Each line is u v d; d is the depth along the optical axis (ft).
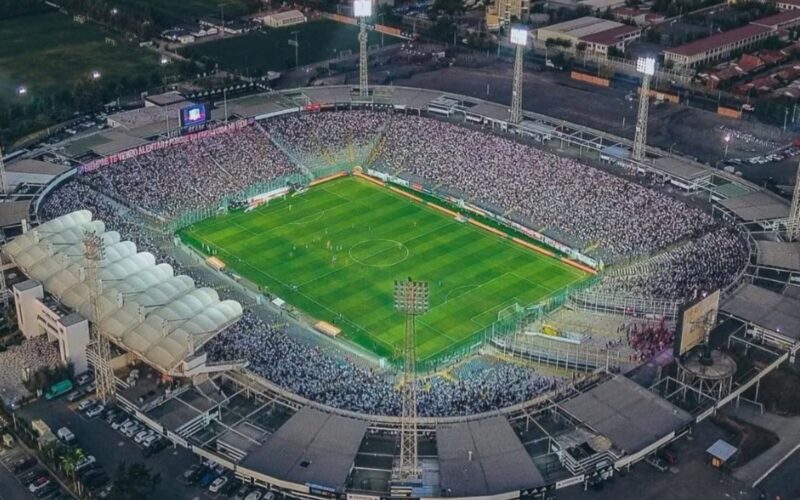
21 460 589.73
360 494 538.47
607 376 639.35
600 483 560.20
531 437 589.32
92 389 652.48
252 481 559.79
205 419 605.73
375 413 607.37
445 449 565.12
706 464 579.89
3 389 646.74
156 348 632.38
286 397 623.36
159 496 555.69
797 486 564.30
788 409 630.33
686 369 618.03
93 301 640.17
